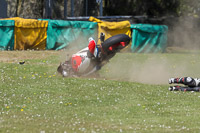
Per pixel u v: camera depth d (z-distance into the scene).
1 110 26.41
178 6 136.50
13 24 70.44
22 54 64.56
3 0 108.75
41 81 38.41
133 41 78.62
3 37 70.06
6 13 109.56
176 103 30.28
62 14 119.75
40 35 73.56
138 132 21.03
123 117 25.48
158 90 35.88
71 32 75.88
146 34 80.38
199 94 34.03
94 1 127.94
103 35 40.94
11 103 28.52
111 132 20.94
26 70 45.78
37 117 24.58
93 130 21.20
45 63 54.28
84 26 76.88
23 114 25.36
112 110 27.53
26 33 72.06
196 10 135.12
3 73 42.47
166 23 106.38
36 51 70.19
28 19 72.56
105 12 139.75
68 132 20.50
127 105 29.28
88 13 129.38
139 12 137.88
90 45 40.12
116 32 78.81
